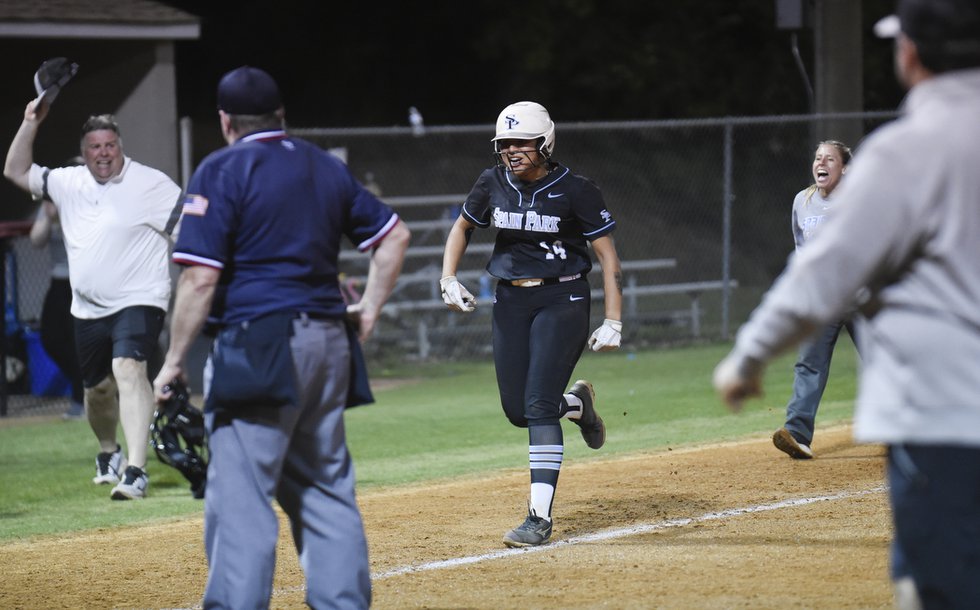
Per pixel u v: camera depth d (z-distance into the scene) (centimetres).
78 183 3084
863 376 1123
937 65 1071
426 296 7100
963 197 1035
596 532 2381
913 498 1062
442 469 3325
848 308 1134
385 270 1653
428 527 2500
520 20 10419
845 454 3192
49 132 5634
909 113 1090
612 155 11000
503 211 2283
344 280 5328
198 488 1698
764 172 10881
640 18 10706
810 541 2219
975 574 1046
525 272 2288
